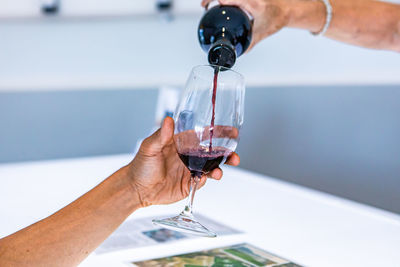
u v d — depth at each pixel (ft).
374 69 5.70
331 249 2.84
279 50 6.51
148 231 3.00
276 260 2.57
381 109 5.51
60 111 8.32
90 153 8.25
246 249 2.74
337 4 3.67
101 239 2.32
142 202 2.46
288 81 6.45
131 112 8.00
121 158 6.11
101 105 8.14
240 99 2.19
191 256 2.56
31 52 8.36
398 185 5.33
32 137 8.45
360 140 5.70
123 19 7.78
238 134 2.24
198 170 2.28
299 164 6.31
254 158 6.86
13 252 2.11
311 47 6.22
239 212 3.69
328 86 6.00
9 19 8.11
